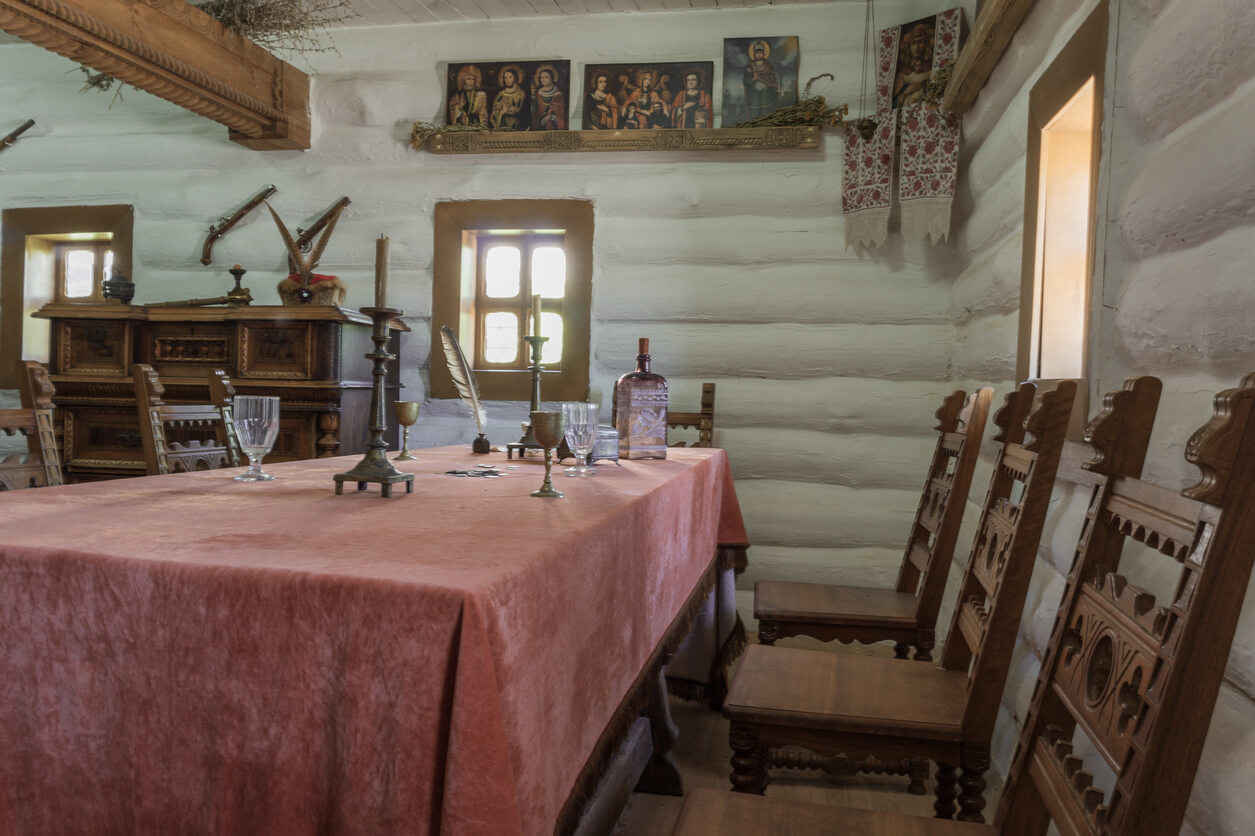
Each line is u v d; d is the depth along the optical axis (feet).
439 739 2.87
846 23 13.99
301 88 15.08
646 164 14.48
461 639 2.78
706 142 13.98
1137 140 5.91
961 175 13.01
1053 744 3.81
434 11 14.65
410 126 15.12
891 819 4.32
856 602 8.41
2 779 3.34
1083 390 6.66
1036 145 8.64
